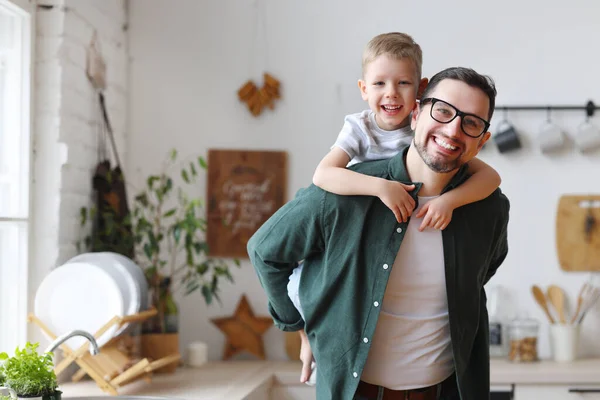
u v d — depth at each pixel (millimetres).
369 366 1890
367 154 2086
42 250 3117
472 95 1692
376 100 2105
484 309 1993
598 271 3818
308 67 3941
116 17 3838
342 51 3934
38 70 3154
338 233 1833
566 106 3854
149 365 3006
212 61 3975
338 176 1841
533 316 3830
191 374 3430
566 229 3840
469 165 1944
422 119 1741
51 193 3139
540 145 3814
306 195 1896
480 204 1891
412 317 1859
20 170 3068
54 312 2988
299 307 1981
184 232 3922
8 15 3047
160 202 3588
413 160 1851
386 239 1819
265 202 3924
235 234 3928
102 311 2963
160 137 3977
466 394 1930
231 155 3939
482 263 1895
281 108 3945
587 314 3811
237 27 3975
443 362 1911
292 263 1986
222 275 3918
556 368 3453
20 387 2266
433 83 1746
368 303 1824
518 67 3881
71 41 3256
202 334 3918
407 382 1894
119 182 3562
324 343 1871
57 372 2916
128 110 3986
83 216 3350
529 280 3848
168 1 3998
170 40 3994
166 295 3527
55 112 3148
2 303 3014
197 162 3957
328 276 1844
